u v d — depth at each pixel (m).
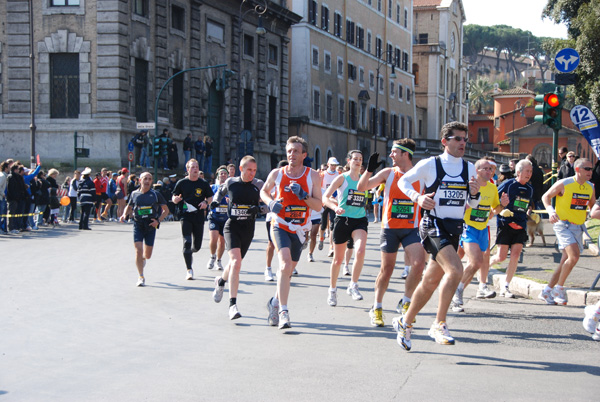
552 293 11.17
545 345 8.31
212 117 44.84
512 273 11.84
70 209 29.28
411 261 9.09
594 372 7.10
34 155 32.81
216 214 14.92
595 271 13.69
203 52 42.88
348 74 67.06
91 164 34.97
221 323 9.47
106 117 35.00
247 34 48.22
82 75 35.12
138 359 7.50
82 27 35.09
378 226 31.52
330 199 10.95
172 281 13.34
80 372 6.98
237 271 9.72
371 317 9.48
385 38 77.06
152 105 37.81
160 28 38.28
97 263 15.80
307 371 7.03
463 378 6.79
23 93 35.41
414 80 88.50
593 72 32.88
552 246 19.19
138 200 12.70
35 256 16.86
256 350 7.94
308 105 58.31
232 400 6.06
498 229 11.97
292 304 11.09
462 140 7.59
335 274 11.04
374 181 9.13
